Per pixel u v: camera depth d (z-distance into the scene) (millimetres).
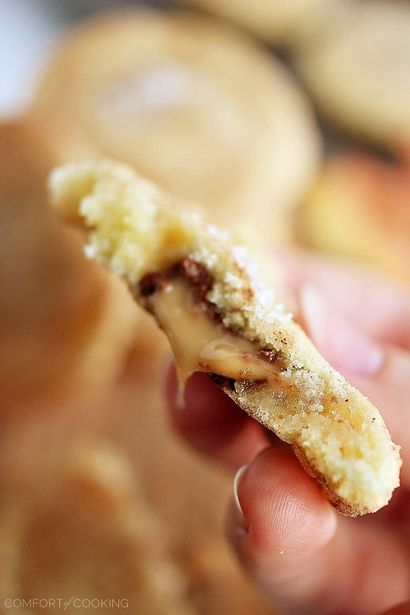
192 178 255
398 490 175
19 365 226
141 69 279
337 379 133
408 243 281
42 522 213
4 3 293
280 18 311
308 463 130
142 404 242
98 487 219
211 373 138
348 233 277
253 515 141
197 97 276
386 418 151
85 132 258
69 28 302
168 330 142
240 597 210
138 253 148
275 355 135
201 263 144
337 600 178
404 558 179
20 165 229
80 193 157
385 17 330
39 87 273
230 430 193
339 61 309
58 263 223
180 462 232
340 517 181
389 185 293
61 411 239
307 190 290
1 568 205
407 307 202
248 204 259
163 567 211
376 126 299
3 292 223
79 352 228
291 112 288
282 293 170
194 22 309
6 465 226
